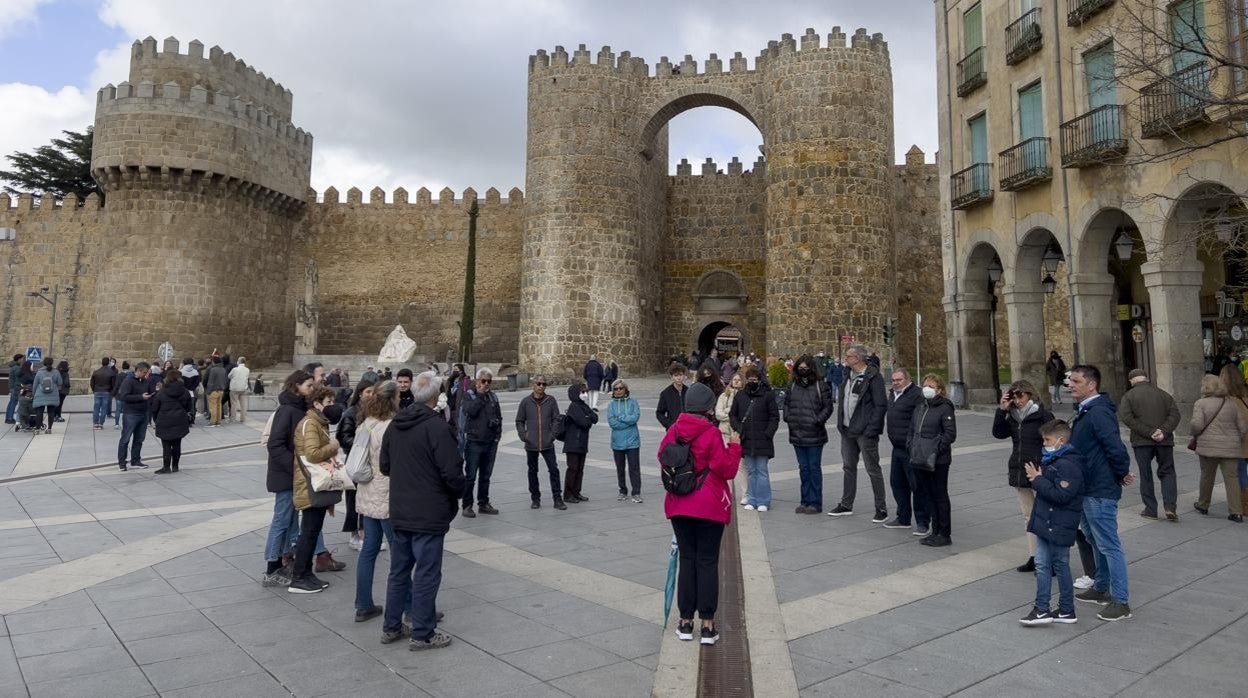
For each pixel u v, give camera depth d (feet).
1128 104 50.03
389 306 151.94
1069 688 14.85
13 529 29.25
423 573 17.29
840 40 110.32
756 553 25.52
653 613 19.74
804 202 109.19
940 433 26.30
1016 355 65.36
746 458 33.24
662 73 127.34
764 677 15.42
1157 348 50.49
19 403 67.51
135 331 121.60
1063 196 58.85
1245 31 31.32
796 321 108.06
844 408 31.71
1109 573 19.75
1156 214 50.16
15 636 17.85
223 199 131.34
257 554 25.72
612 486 40.06
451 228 153.17
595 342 117.60
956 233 74.95
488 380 32.89
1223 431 29.43
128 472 43.86
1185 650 16.72
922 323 134.21
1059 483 18.31
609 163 121.49
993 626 18.45
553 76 122.11
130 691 14.85
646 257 130.62
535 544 27.37
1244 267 62.13
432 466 17.57
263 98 147.74
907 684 15.11
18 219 145.38
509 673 15.85
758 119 121.90
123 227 124.26
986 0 69.77
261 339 139.85
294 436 22.06
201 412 78.69
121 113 123.65
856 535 28.14
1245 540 26.40
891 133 114.93
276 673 15.81
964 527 29.19
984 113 70.44
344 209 154.81
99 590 21.56
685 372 35.65
